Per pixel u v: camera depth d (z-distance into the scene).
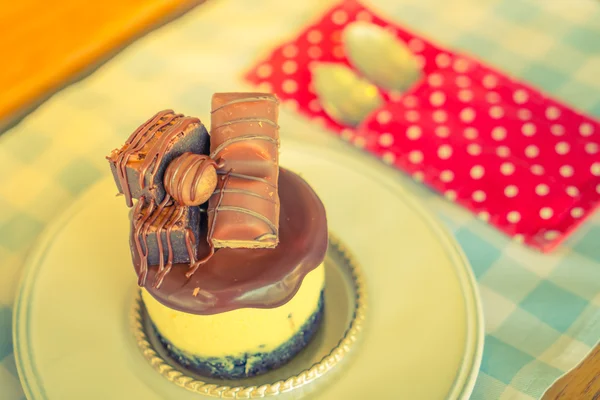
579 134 0.46
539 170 0.45
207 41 0.53
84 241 0.42
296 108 0.49
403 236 0.42
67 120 0.48
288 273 0.37
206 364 0.39
